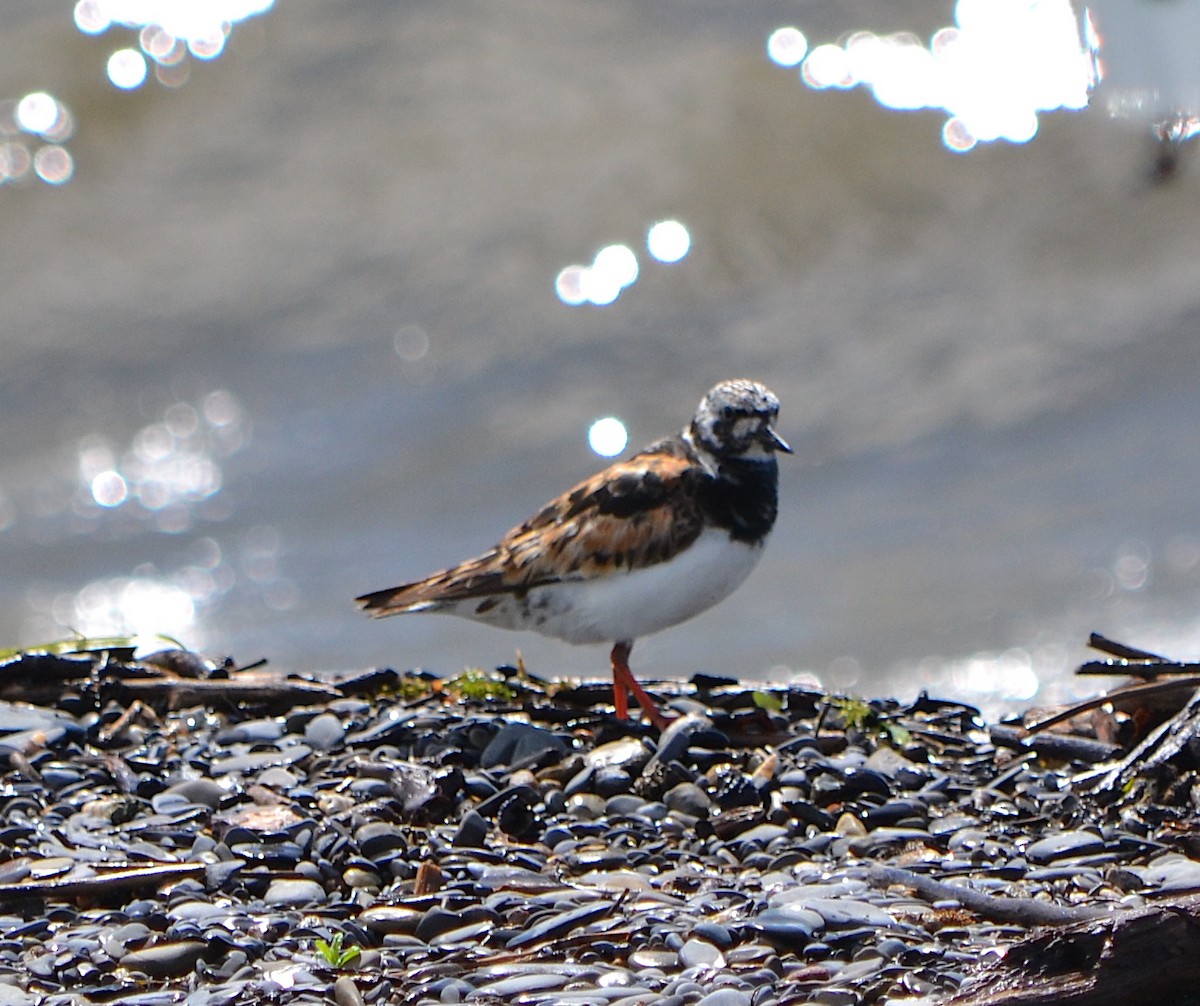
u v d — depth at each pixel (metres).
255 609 16.80
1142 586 15.16
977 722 9.30
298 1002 5.83
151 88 25.19
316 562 17.34
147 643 10.26
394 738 8.84
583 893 6.80
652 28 24.89
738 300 21.16
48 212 23.59
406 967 6.19
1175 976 5.08
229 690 9.50
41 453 19.50
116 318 21.69
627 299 21.20
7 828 7.56
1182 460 17.06
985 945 6.11
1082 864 7.08
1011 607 15.22
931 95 23.03
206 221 23.30
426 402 19.83
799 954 6.16
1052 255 20.88
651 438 18.88
